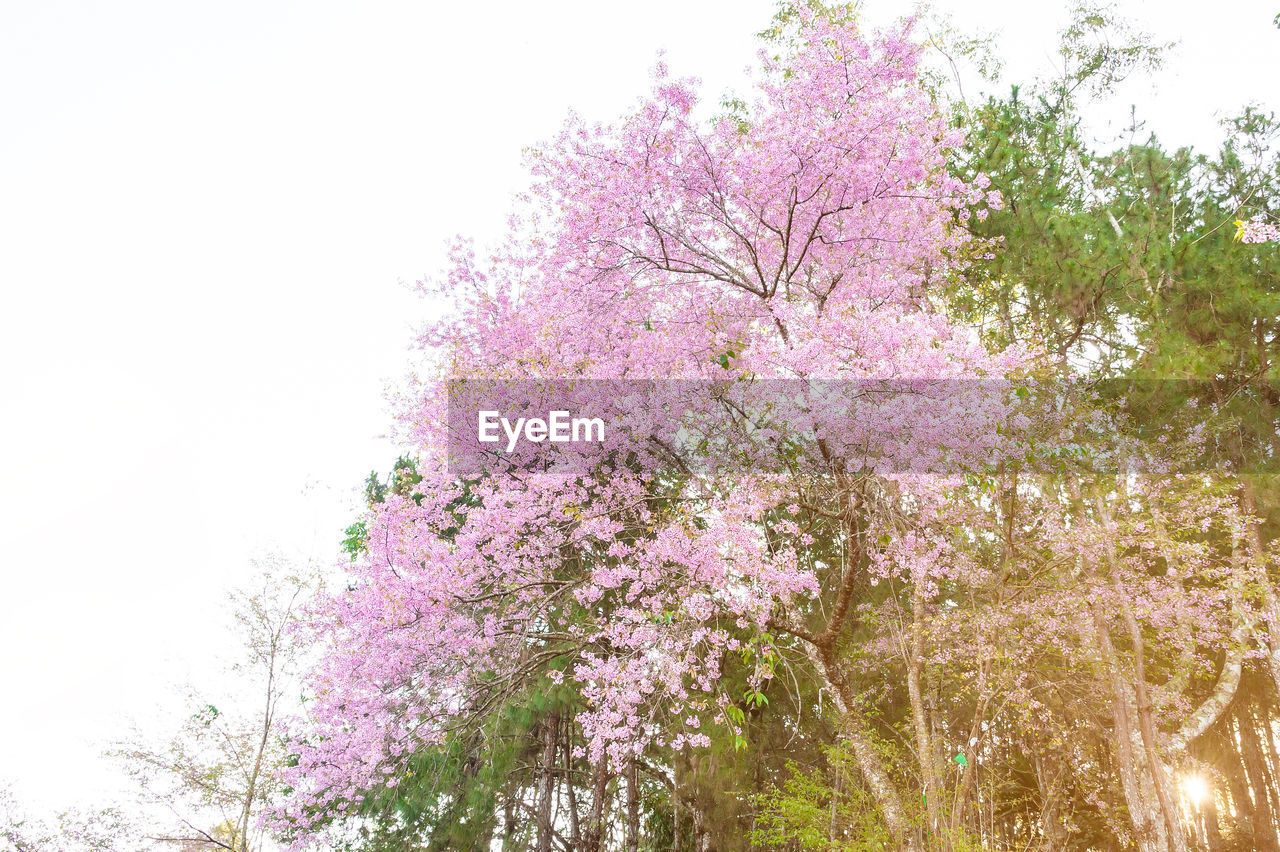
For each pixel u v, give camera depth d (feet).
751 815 37.27
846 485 29.17
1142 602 30.32
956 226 36.73
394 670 31.32
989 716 31.94
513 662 35.47
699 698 30.63
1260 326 35.55
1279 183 38.40
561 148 31.32
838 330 26.21
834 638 30.89
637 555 29.30
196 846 41.86
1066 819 35.58
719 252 33.55
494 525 31.37
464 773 38.78
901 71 28.84
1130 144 42.86
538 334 33.78
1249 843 44.09
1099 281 35.58
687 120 29.17
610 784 46.11
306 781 31.65
